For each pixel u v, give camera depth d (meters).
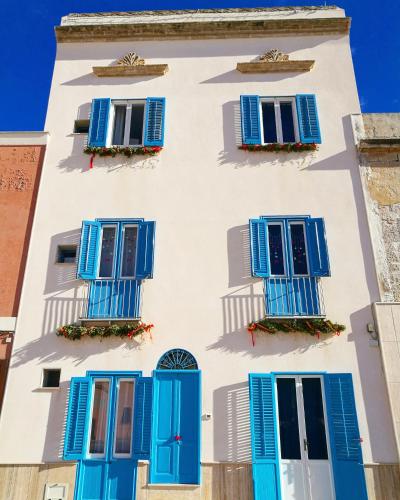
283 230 9.80
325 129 10.80
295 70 11.49
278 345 8.77
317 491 7.79
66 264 9.60
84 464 8.08
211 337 8.90
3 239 9.93
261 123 11.02
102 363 8.77
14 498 7.92
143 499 7.83
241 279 9.34
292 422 8.31
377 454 7.95
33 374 8.75
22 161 10.72
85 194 10.30
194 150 10.66
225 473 7.92
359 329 8.87
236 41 11.96
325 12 12.17
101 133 10.83
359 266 9.40
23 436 8.30
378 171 10.27
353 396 8.23
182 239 9.76
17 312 9.27
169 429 8.23
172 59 11.83
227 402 8.40
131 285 9.30
